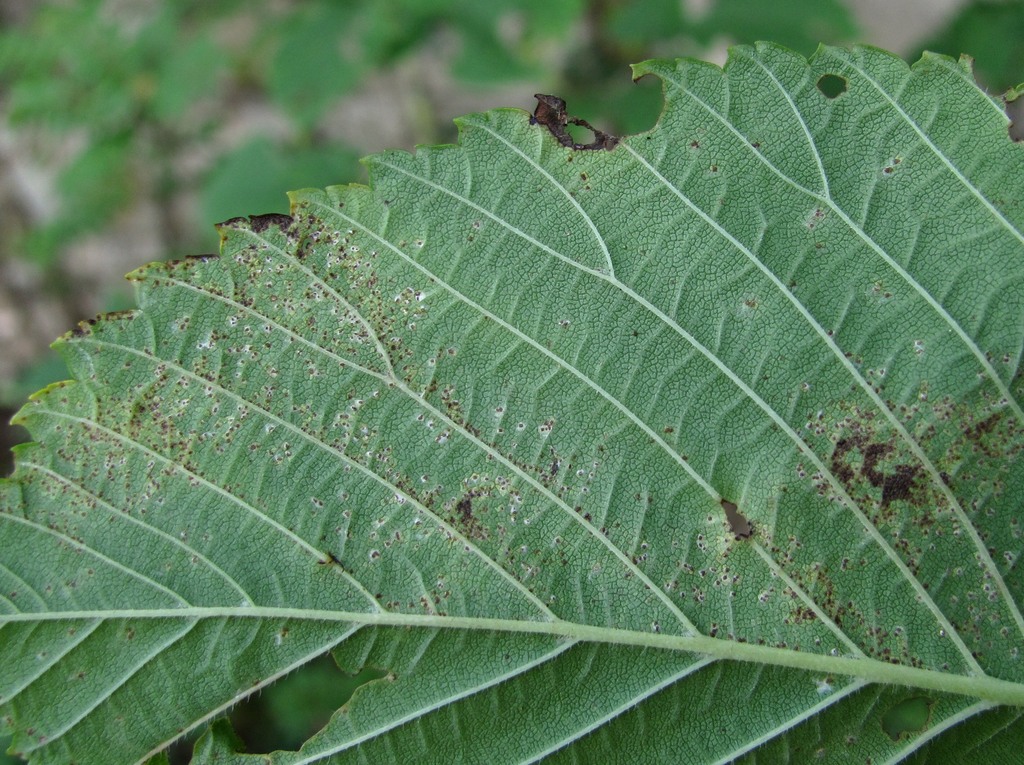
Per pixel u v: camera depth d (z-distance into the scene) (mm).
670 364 122
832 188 121
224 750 123
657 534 123
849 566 122
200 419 124
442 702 123
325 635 124
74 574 124
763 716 122
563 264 122
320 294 123
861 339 121
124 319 124
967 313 121
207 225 167
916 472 121
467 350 123
